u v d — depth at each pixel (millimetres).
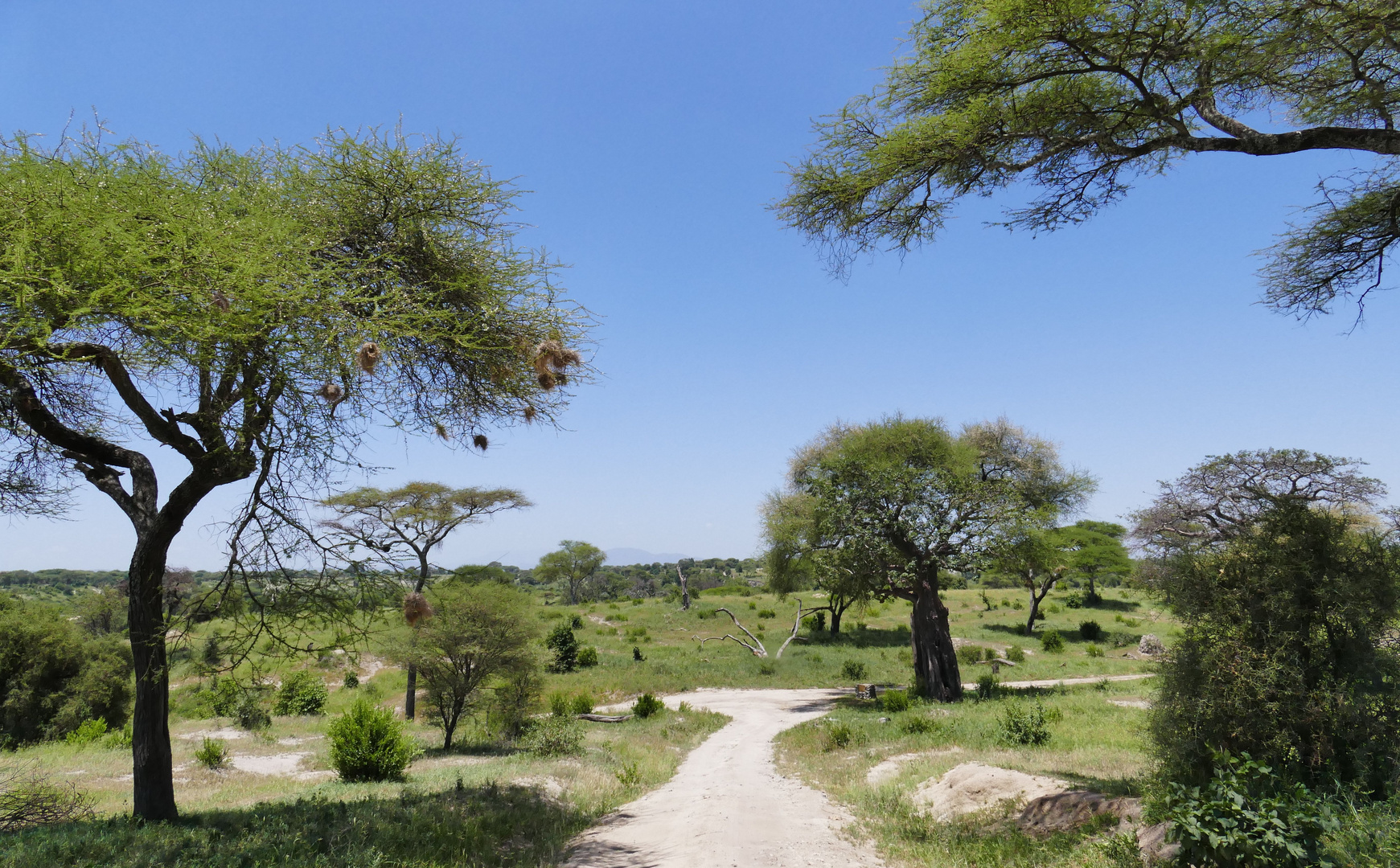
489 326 7688
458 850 7977
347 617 7914
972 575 24391
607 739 19156
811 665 36750
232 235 5590
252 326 5727
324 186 7148
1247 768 5500
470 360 8078
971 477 25625
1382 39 5934
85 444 8320
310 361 6137
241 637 7617
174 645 7863
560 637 35938
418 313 6957
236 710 22828
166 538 8469
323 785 13477
